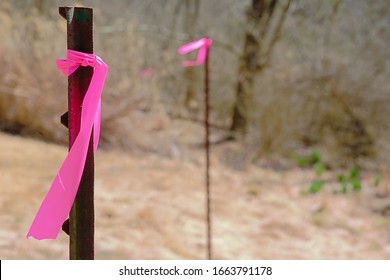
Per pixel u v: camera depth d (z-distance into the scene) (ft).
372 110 22.29
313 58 23.16
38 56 18.63
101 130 19.34
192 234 12.23
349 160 21.63
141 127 20.80
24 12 21.94
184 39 24.54
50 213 3.76
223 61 25.31
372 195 17.81
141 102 21.35
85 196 3.89
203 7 28.22
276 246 12.62
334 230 14.46
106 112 19.35
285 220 14.42
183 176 16.78
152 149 19.71
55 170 14.34
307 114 22.41
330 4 24.90
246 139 22.39
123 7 28.25
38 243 9.78
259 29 23.15
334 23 24.38
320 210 15.81
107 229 11.39
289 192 17.38
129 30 21.39
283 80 22.49
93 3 26.43
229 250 11.75
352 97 22.30
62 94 18.48
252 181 17.98
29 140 17.42
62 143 18.11
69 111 3.85
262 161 21.04
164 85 24.99
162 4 29.22
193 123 23.86
